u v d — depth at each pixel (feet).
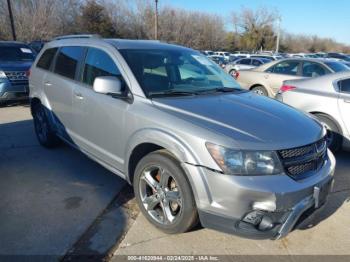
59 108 15.43
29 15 104.63
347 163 16.96
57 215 11.47
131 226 10.96
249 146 8.73
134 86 11.34
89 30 131.75
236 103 11.24
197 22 193.88
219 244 10.14
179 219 9.82
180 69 13.06
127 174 11.60
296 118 10.76
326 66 27.78
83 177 14.47
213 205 8.95
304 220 9.55
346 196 13.46
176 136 9.50
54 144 17.75
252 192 8.55
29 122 23.68
